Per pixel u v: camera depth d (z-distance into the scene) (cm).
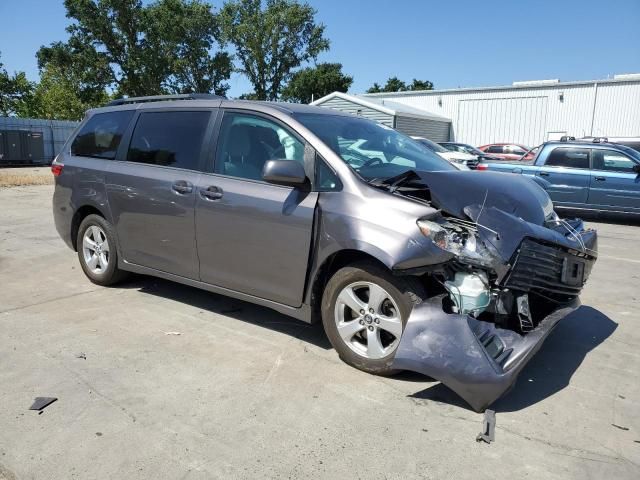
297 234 366
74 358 372
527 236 322
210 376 349
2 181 1702
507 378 289
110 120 521
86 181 514
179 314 463
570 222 407
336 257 359
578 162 1140
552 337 431
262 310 476
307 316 377
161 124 472
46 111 5047
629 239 925
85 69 4556
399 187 358
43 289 530
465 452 272
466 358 296
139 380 342
